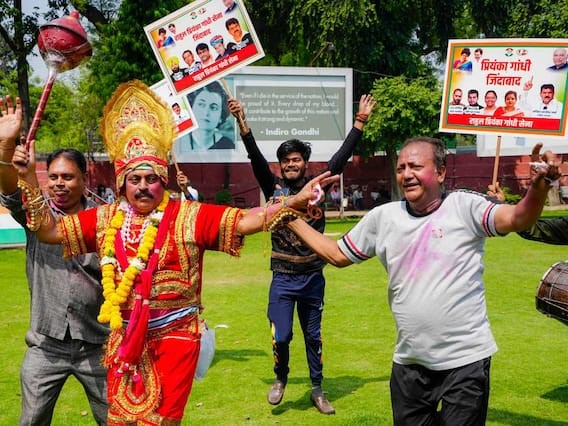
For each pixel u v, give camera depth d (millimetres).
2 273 13000
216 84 19703
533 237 4277
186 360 3238
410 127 23578
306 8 25031
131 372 3184
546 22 22312
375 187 29984
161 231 3260
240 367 6590
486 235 3229
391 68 26219
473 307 3246
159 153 3402
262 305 9570
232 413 5324
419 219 3305
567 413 5137
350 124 20734
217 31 5887
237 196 28312
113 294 3207
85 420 5309
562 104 4680
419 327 3270
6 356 7152
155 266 3227
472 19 28953
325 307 9211
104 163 28469
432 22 27422
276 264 5309
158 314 3232
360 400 5559
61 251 3672
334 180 3182
